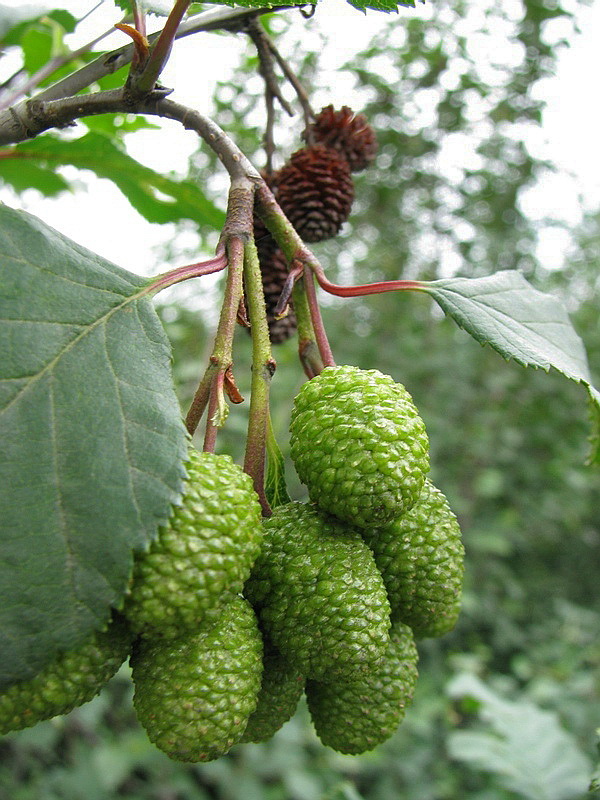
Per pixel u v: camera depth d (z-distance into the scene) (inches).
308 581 3.2
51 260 3.0
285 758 10.8
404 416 3.3
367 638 3.2
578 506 17.5
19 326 2.8
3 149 5.6
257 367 3.5
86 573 2.6
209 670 3.0
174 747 3.0
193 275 3.3
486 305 4.1
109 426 2.8
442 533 3.6
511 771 6.2
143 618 2.8
